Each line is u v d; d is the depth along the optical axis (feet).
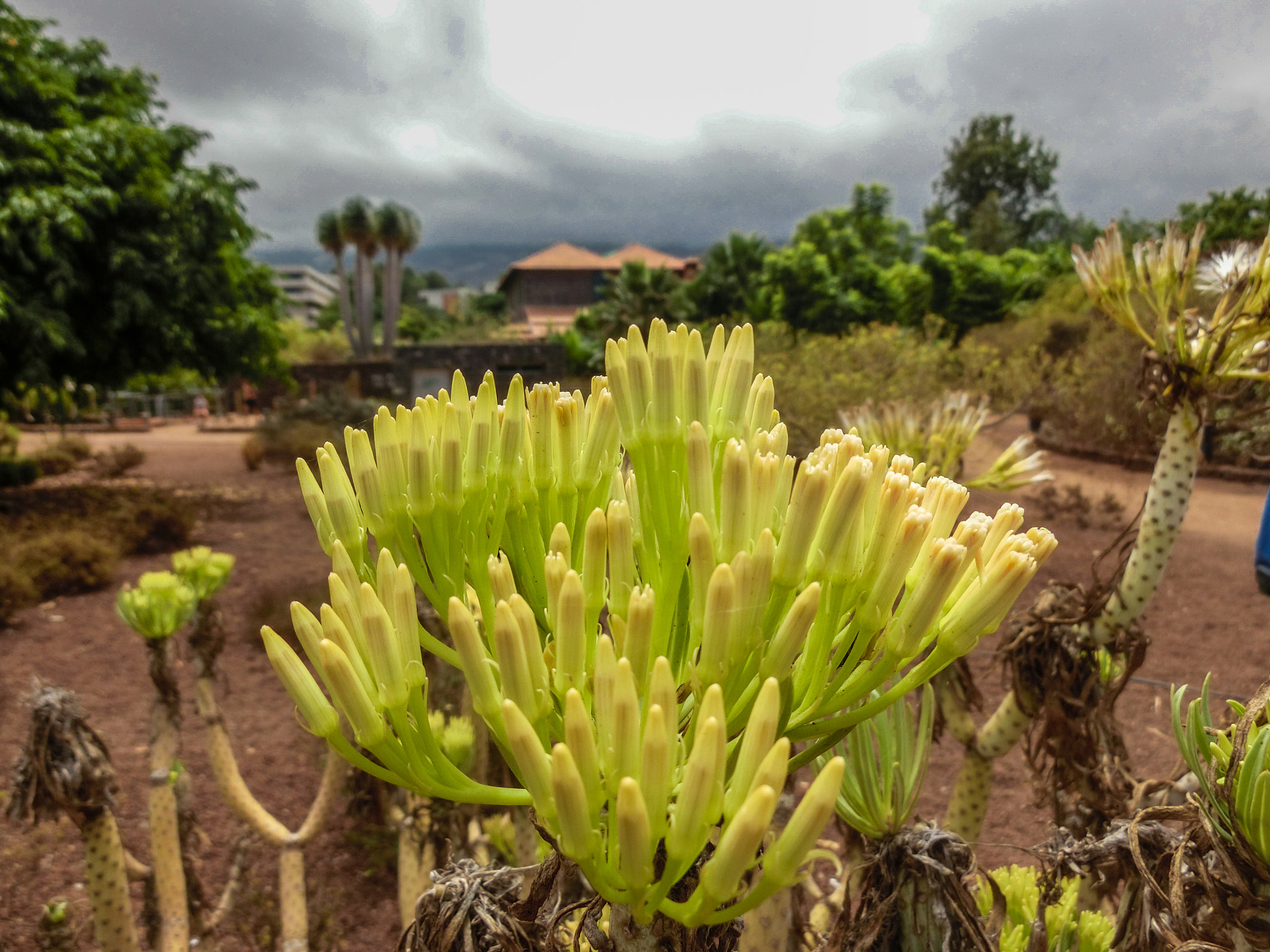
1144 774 14.25
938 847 4.13
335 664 2.45
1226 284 5.96
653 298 94.53
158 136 43.34
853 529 2.50
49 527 35.22
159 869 9.91
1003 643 7.00
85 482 54.75
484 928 3.50
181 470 62.85
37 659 23.30
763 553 2.38
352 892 13.33
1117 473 44.45
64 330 36.81
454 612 2.40
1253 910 3.10
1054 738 6.68
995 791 14.73
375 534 3.02
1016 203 193.16
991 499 37.27
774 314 94.63
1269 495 17.65
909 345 50.83
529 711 2.38
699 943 2.71
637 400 2.72
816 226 120.06
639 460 2.77
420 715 2.64
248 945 11.71
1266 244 5.58
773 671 2.41
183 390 138.51
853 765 4.33
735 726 2.71
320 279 440.45
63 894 13.23
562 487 3.10
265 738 18.92
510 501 3.18
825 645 2.61
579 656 2.40
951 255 115.34
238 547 37.01
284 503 48.91
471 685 2.46
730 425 2.87
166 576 10.11
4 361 37.27
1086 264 6.70
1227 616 23.49
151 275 40.11
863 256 109.09
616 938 2.81
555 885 3.22
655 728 2.04
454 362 63.62
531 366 65.46
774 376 41.27
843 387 41.34
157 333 42.55
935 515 2.70
